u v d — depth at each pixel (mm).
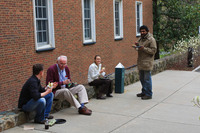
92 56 10930
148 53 6793
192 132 4656
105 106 6402
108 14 12086
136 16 14984
